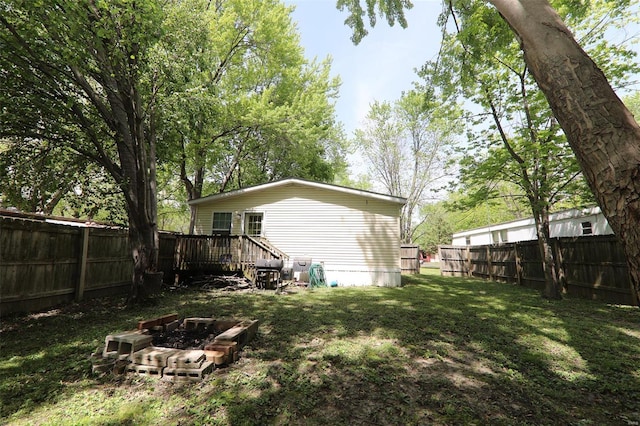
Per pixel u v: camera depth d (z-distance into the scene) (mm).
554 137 6652
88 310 5238
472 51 5242
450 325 4605
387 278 9625
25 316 4672
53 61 5008
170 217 26469
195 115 7500
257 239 9102
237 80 13578
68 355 3201
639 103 12828
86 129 5680
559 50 1366
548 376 2908
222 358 2961
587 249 7008
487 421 2170
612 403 2445
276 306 5953
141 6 4559
